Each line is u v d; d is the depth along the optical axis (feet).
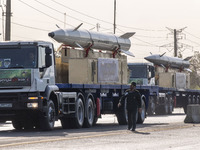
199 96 378.12
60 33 180.24
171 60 353.51
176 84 333.83
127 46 220.23
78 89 158.51
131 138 108.06
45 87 136.67
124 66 203.72
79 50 183.83
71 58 171.94
